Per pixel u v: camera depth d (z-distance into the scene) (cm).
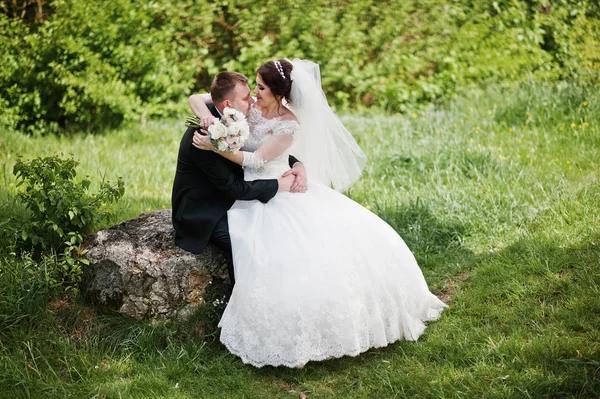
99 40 884
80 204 421
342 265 355
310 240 360
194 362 367
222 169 377
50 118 898
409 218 532
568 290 399
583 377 322
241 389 351
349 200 401
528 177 586
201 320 388
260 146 392
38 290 389
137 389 345
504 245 482
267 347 350
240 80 386
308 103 395
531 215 507
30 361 356
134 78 911
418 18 966
